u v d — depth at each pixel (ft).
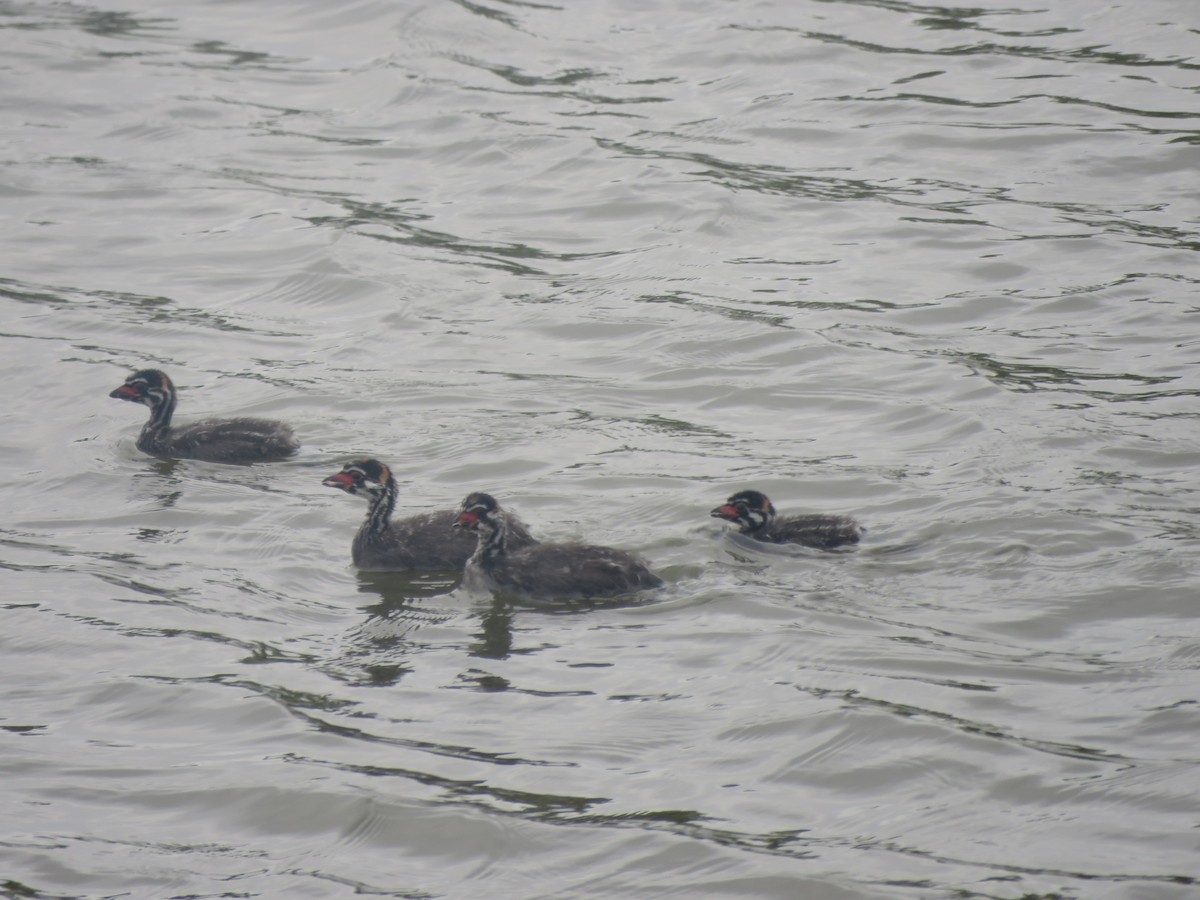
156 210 94.12
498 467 61.41
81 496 59.67
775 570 52.03
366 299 81.10
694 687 44.73
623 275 83.30
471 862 37.60
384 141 104.53
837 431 64.28
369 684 45.65
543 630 48.75
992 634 46.96
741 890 35.99
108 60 119.75
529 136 103.40
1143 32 114.62
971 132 100.22
